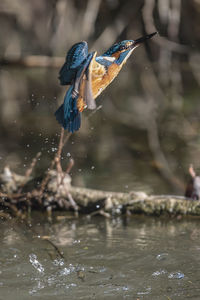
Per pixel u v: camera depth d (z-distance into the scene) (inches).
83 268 235.5
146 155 482.3
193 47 926.4
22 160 447.2
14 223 305.1
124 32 942.4
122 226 302.0
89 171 427.5
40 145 507.5
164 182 398.3
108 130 587.2
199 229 293.0
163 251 256.4
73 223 308.0
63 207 332.5
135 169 435.2
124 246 264.7
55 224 305.1
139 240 274.7
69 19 971.3
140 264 240.1
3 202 338.0
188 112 661.9
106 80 186.1
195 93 784.9
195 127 587.5
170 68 960.9
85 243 269.7
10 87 815.7
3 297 205.5
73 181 397.1
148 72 938.7
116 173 422.3
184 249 259.0
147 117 649.0
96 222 310.7
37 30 978.7
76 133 571.5
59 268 235.0
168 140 538.0
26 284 218.2
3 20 998.4
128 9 940.6
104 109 700.0
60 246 264.1
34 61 943.7
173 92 796.0
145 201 324.8
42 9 965.8
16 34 1000.9
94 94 187.3
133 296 207.2
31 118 625.9
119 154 485.7
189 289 213.2
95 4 915.4
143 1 928.9
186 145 515.2
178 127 590.9
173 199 324.8
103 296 207.3
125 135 562.3
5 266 236.1
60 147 323.6
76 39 971.3
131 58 981.8
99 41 922.7
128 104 727.7
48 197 332.8
